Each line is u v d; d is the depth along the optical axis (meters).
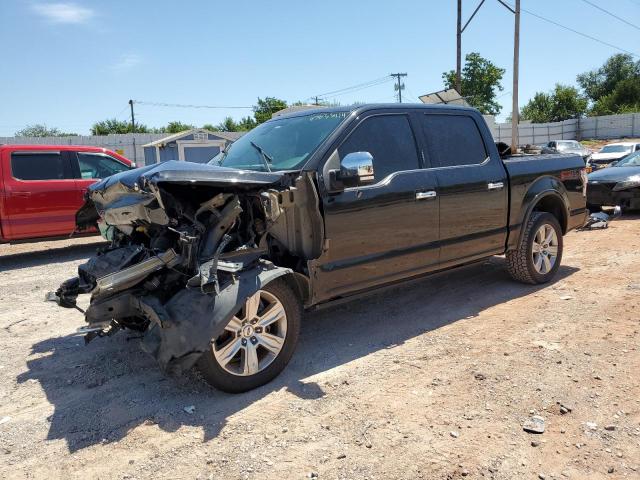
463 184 4.94
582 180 6.47
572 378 3.60
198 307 3.26
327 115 4.48
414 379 3.70
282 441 3.01
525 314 4.96
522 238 5.66
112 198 3.72
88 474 2.79
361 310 5.31
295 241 3.92
